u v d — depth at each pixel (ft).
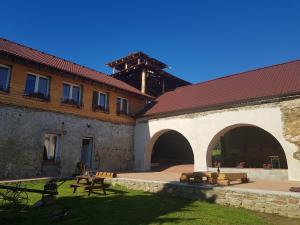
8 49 41.11
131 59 77.61
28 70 42.50
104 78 58.90
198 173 32.12
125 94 59.47
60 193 30.99
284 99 38.81
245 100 42.27
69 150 46.37
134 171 54.85
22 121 40.22
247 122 41.98
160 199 28.32
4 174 36.99
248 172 40.27
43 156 43.04
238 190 25.59
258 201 24.07
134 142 59.57
